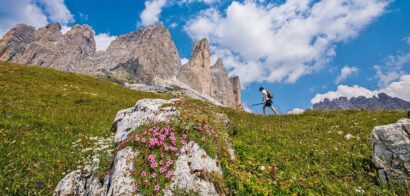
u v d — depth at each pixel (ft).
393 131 40.98
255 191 35.53
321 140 59.06
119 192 32.83
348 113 95.45
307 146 53.57
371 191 37.68
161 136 38.17
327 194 36.83
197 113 48.26
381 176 40.34
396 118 74.59
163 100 55.72
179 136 39.01
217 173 36.09
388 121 72.74
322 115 95.86
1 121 69.72
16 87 128.98
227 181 36.45
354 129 67.46
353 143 55.62
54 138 64.44
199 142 38.55
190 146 37.70
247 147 50.16
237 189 35.60
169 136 38.70
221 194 34.14
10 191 41.34
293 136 61.52
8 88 122.42
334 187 38.29
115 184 33.73
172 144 37.60
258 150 49.29
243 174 38.42
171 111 48.67
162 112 49.26
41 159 52.11
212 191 33.71
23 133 64.69
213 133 42.47
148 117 49.88
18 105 91.97
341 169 43.70
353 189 38.17
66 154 55.01
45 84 158.71
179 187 32.86
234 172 38.22
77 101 119.55
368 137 58.85
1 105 86.48
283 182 38.11
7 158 50.83
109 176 36.55
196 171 34.78
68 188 38.34
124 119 55.26
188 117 43.98
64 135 67.72
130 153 37.14
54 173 47.57
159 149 36.81
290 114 103.76
